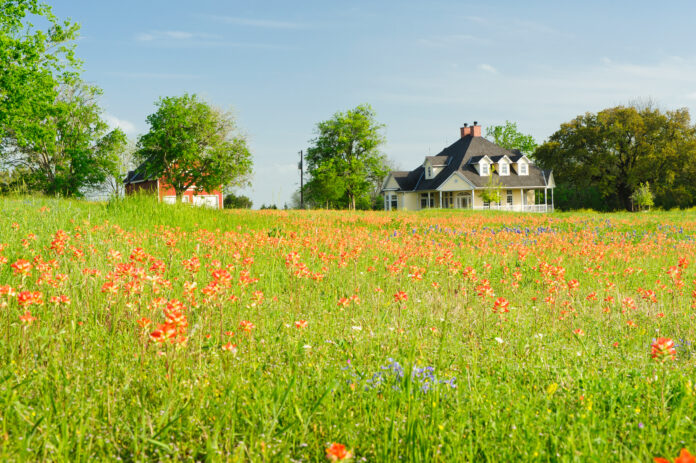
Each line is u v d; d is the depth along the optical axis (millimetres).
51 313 5543
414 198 68062
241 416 3492
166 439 3219
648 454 3029
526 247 13844
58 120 48531
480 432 3389
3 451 2756
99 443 3068
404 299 6367
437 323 6559
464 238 17766
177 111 54281
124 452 3137
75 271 7371
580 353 5289
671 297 8758
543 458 3068
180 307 4137
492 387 4207
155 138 53750
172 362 3986
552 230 21422
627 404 3963
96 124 51844
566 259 13156
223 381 3996
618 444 3176
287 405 3641
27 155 48750
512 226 23469
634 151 66562
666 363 4695
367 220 23141
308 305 7383
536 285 9883
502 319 6465
